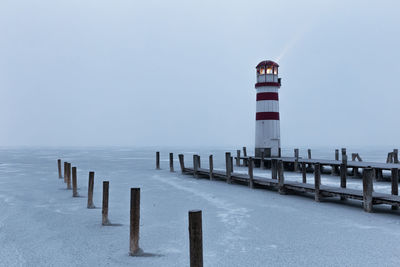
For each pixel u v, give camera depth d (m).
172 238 9.96
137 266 7.76
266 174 26.55
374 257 8.20
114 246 9.21
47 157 62.62
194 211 5.12
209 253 8.65
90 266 7.81
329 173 27.78
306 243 9.37
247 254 8.53
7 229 11.05
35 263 8.05
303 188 16.31
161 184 22.06
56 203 15.56
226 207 14.48
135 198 8.41
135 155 72.06
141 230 10.88
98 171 31.58
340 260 8.04
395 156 30.17
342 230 10.63
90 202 14.53
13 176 27.41
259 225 11.38
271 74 31.38
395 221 11.74
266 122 31.62
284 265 7.78
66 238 9.99
